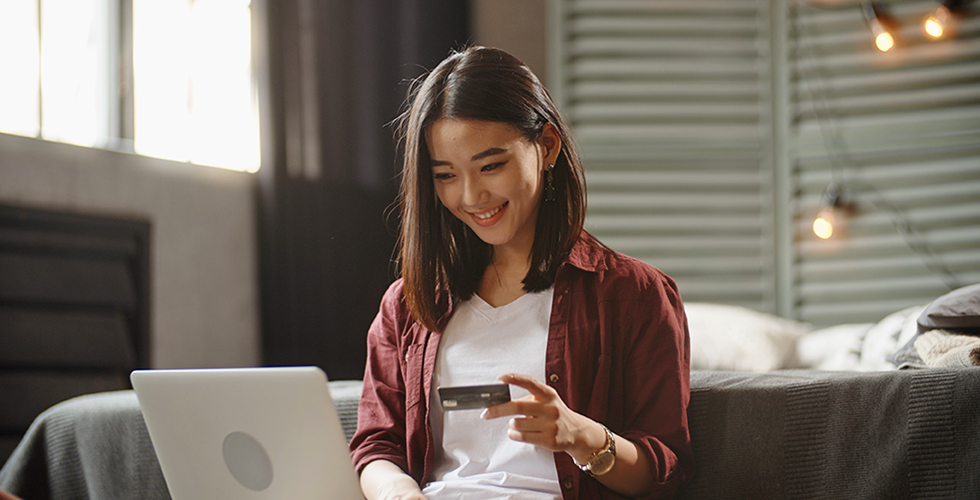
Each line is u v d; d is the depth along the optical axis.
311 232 3.18
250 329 3.22
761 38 3.28
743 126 3.27
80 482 1.56
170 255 3.00
